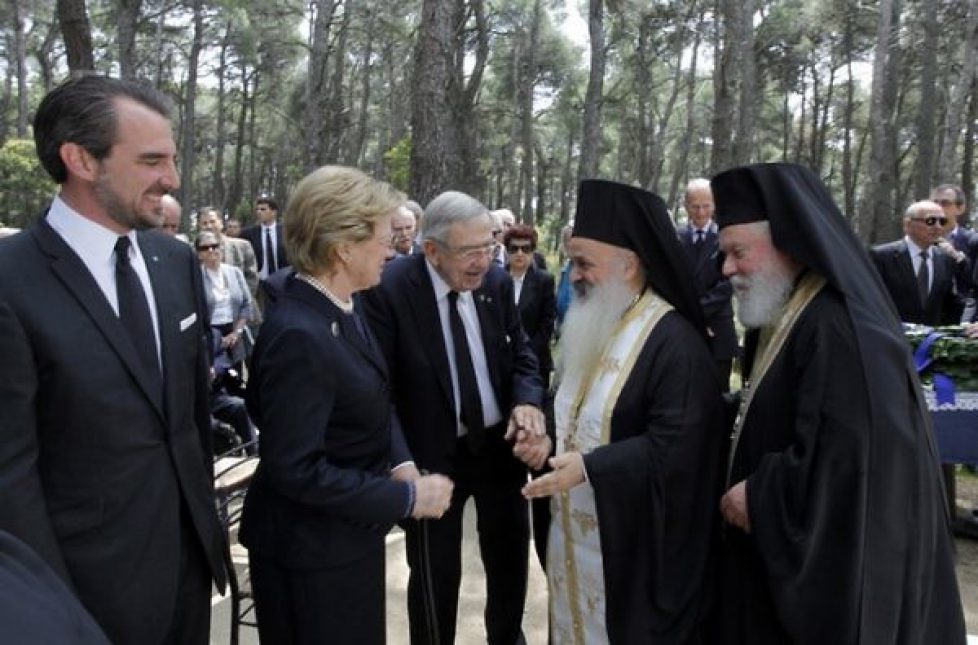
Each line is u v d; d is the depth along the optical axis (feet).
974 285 17.72
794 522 6.28
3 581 2.64
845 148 106.63
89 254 5.82
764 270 6.91
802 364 6.51
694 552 7.09
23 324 5.30
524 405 8.87
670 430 6.94
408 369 9.01
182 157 115.44
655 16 89.97
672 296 7.47
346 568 6.53
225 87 140.67
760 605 6.97
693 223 17.69
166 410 6.14
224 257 25.46
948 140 48.78
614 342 7.52
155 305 6.27
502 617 9.96
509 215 23.94
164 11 94.17
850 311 6.30
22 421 5.23
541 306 17.53
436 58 26.09
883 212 58.54
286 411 6.02
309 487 5.99
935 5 58.70
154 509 5.93
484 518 9.82
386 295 9.04
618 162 145.07
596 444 7.46
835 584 6.17
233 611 9.11
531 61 107.86
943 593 6.88
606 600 7.20
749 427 6.99
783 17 82.28
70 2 21.67
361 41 108.37
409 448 9.16
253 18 106.83
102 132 5.53
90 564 5.57
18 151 72.13
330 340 6.27
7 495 5.05
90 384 5.52
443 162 26.35
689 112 104.17
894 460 6.05
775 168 6.84
